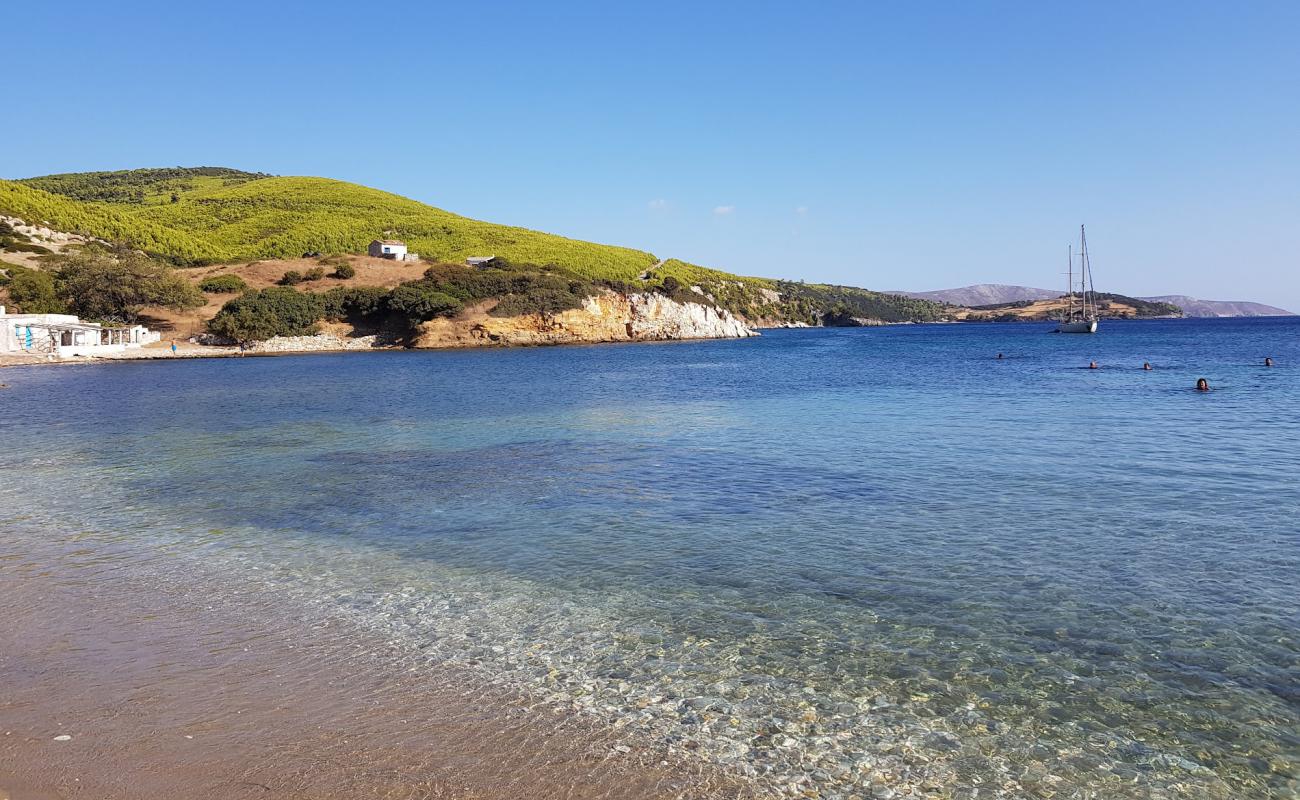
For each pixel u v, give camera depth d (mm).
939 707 7102
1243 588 9930
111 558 11867
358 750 6246
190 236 127625
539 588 10344
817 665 7953
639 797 5664
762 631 8820
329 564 11492
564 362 66438
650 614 9367
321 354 84562
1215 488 15508
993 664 7938
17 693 7230
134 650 8312
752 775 5996
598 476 17781
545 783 5812
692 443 22328
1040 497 15031
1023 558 11305
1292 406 28781
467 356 77375
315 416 29844
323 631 8891
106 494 16422
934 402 32438
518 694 7312
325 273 106000
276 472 18750
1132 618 9047
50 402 35656
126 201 166250
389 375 52469
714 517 13945
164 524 13914
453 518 14156
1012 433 23234
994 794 5793
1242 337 108688
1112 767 6141
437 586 10469
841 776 6012
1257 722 6770
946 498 15102
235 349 83438
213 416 30062
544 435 24344
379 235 137500
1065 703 7148
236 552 12148
